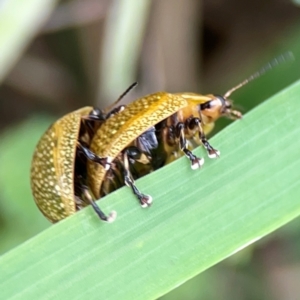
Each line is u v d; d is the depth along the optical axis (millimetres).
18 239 108
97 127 94
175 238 86
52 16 116
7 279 86
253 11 123
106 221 86
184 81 119
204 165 87
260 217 86
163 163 93
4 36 101
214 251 86
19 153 111
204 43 125
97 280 86
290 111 88
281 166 87
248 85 112
